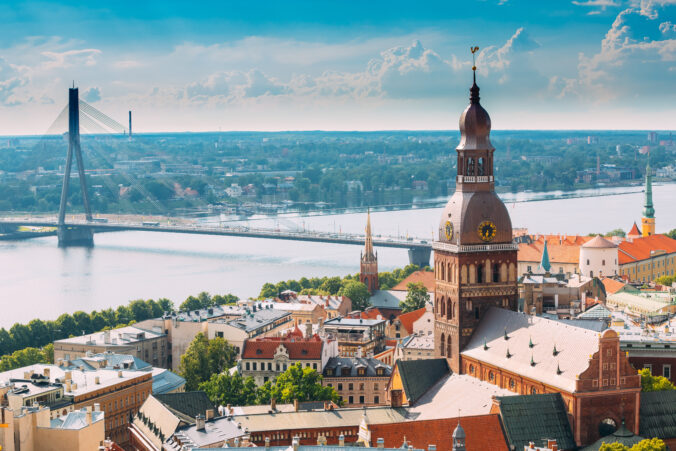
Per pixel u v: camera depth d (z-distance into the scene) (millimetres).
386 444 186000
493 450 189000
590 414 194000
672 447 198125
